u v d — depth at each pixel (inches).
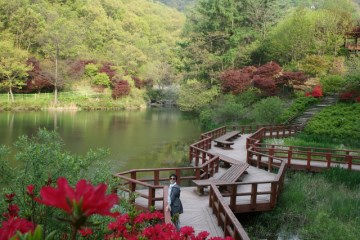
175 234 104.3
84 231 119.3
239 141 843.4
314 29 1433.3
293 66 1428.4
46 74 1707.7
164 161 708.7
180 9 5821.9
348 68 1194.6
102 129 1114.7
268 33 1663.4
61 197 42.8
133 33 3107.8
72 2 2783.0
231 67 1547.7
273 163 576.4
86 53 2143.2
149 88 2201.0
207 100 1370.6
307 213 386.9
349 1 1674.5
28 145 202.2
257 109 1072.8
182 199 405.4
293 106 1104.8
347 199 417.1
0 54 1574.8
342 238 317.7
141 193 385.4
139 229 137.3
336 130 839.7
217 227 318.0
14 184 181.8
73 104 1729.8
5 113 1433.3
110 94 1952.5
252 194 386.9
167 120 1405.0
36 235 45.3
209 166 502.0
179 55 1780.3
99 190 43.9
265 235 358.6
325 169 544.4
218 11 1688.0
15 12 2003.0
